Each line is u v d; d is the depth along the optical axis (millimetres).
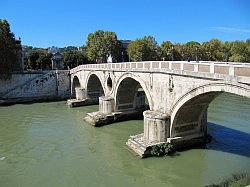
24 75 69438
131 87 44219
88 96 61750
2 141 35750
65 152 31422
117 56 109312
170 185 23500
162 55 104688
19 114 51875
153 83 32719
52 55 107250
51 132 39281
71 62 106438
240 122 39094
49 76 71875
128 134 37469
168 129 29812
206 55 106625
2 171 27000
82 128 41062
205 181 23344
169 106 29859
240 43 99562
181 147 30047
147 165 27125
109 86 48312
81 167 27391
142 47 99438
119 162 28141
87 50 110312
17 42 82000
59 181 24734
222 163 26250
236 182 20562
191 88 26094
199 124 31016
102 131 39219
